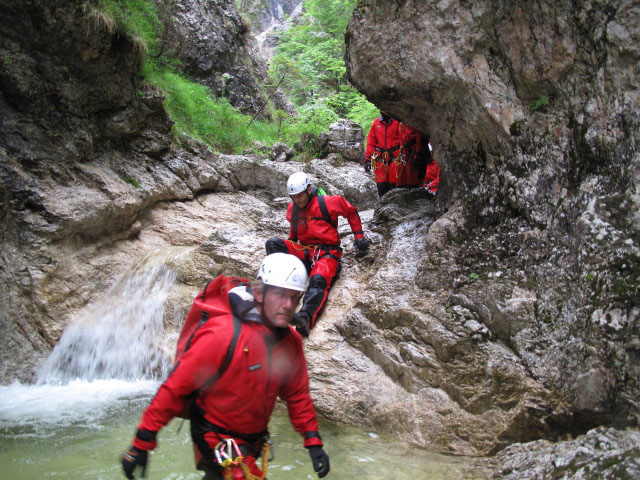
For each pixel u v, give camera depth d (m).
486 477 3.71
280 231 6.97
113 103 7.71
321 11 20.50
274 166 10.26
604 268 3.87
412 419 4.50
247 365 2.47
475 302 4.71
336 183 10.32
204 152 9.46
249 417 2.54
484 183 5.33
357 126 11.76
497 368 4.28
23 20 6.45
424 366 4.72
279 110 14.88
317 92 18.16
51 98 6.84
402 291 5.29
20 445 4.12
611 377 3.63
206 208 8.84
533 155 4.83
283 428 4.61
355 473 3.78
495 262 4.96
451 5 4.98
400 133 7.39
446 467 3.89
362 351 5.24
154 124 8.59
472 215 5.38
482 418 4.23
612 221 3.95
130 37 7.65
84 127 7.21
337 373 5.10
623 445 3.31
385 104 5.86
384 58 5.41
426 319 4.89
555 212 4.61
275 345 2.57
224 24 14.66
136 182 7.88
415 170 7.32
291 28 20.80
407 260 5.64
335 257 5.76
